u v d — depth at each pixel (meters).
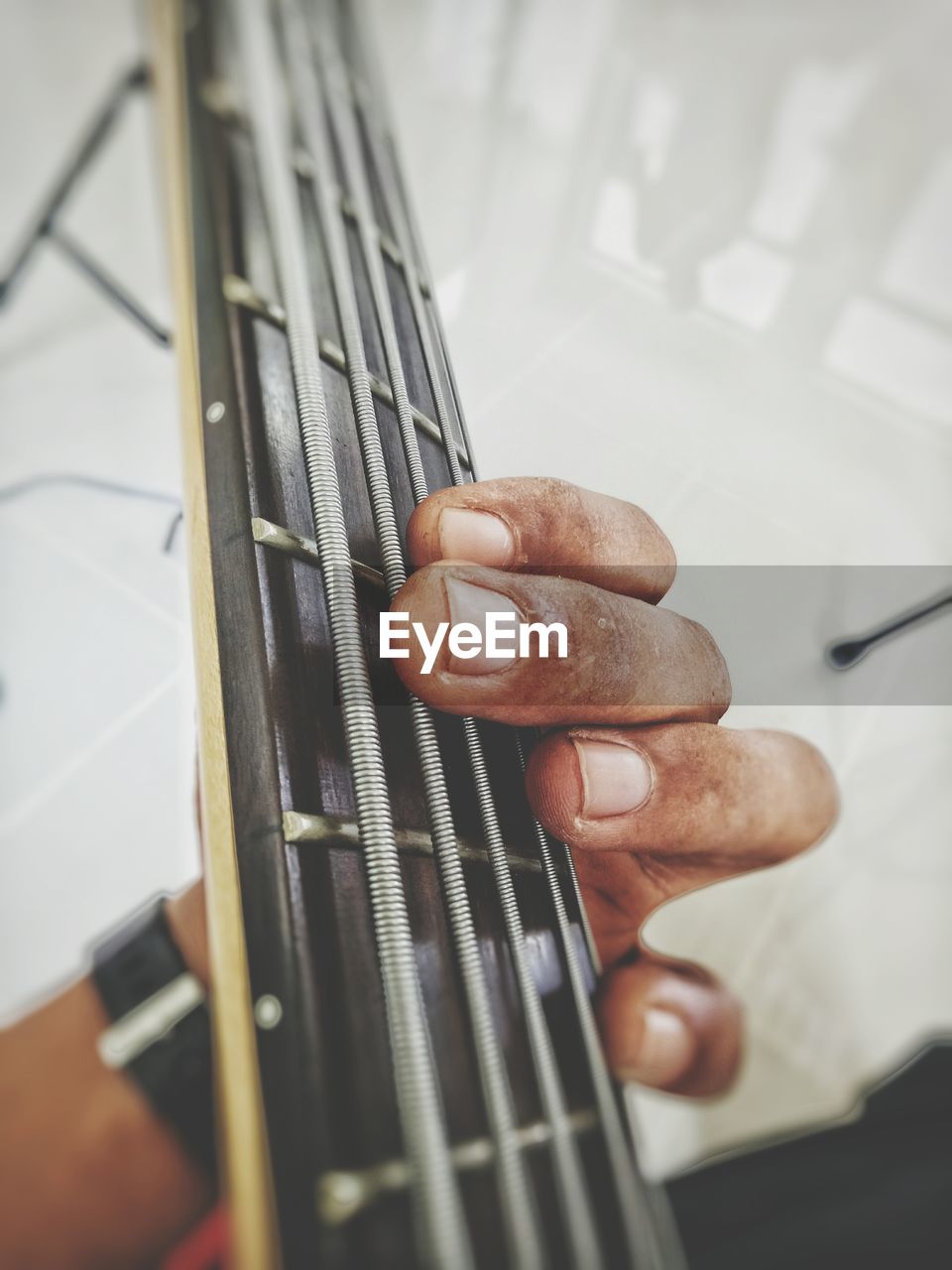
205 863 0.10
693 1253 0.10
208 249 0.15
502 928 0.11
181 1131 0.10
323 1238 0.09
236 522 0.12
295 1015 0.09
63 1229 0.09
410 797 0.11
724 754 0.12
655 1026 0.11
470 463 0.15
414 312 0.16
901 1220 0.10
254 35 0.19
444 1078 0.10
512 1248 0.09
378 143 0.19
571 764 0.11
